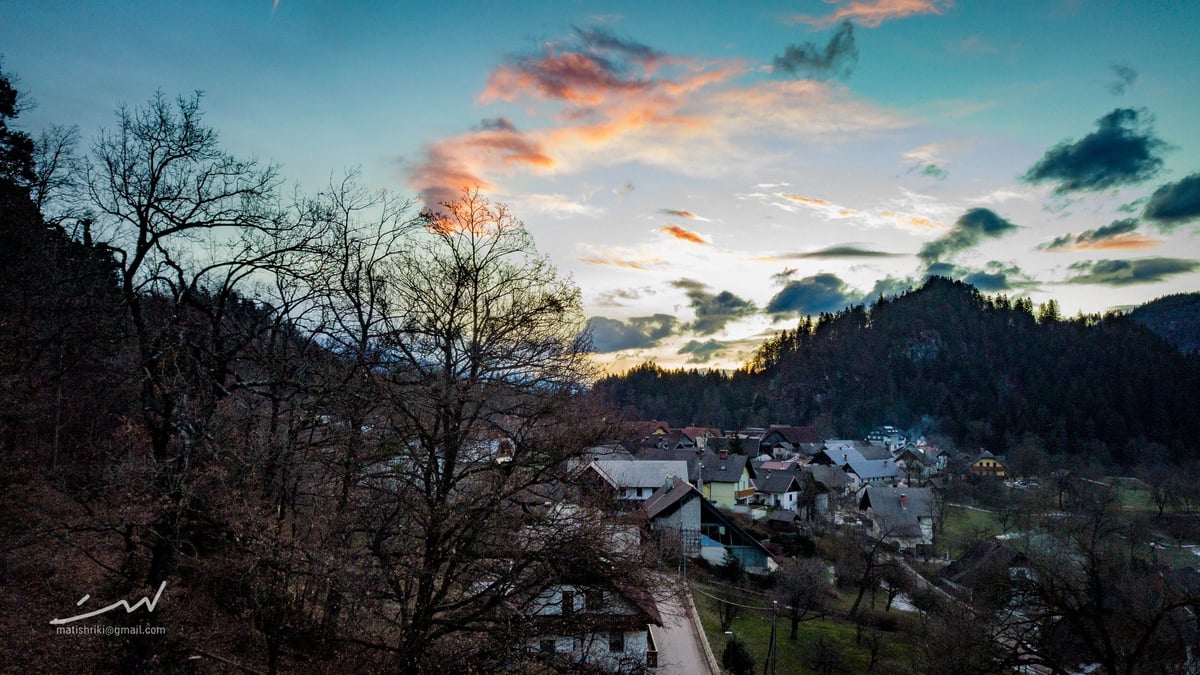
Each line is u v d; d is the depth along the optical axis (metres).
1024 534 65.44
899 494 71.50
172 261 18.80
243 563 15.34
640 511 20.14
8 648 14.57
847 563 54.03
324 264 20.81
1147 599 29.52
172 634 15.23
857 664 35.38
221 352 19.03
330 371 18.39
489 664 15.32
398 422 16.58
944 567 58.84
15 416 21.88
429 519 15.02
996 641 28.44
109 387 22.80
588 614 16.52
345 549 15.52
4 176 27.06
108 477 17.45
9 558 17.42
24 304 23.16
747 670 30.84
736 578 46.41
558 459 15.96
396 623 15.45
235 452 17.06
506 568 16.05
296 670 15.82
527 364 16.97
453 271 17.48
